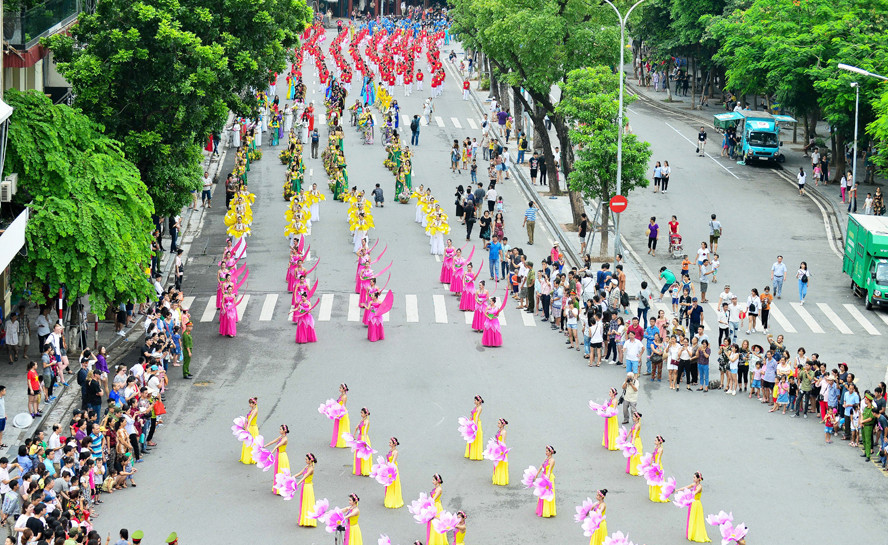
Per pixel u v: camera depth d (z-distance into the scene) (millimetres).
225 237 61312
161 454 34656
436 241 58531
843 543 29672
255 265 56281
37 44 46938
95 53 44844
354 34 139000
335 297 51562
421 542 27875
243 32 54688
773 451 35938
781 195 72562
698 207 69375
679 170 79125
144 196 42875
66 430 36062
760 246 61625
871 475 34281
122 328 45750
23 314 41781
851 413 36844
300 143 84438
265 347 44750
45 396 38062
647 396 40906
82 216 38906
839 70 70625
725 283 55094
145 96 45125
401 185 68625
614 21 63500
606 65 61969
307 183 73188
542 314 50156
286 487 29656
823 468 34719
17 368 40906
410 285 53562
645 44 114562
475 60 119500
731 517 28078
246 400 39094
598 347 43438
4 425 34531
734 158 83250
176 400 39000
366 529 29938
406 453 34969
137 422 33656
